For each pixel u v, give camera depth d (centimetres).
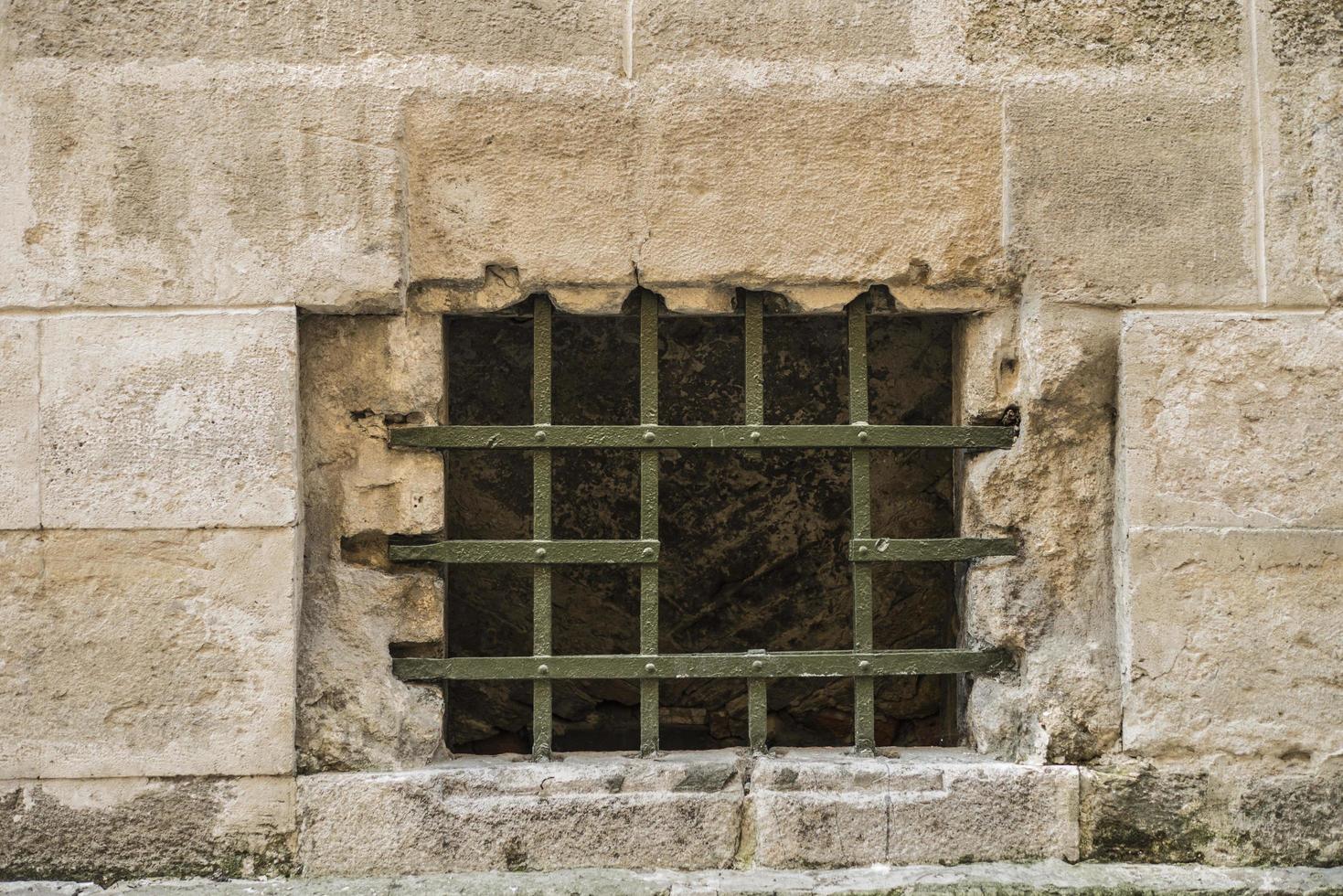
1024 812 265
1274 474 266
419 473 273
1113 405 275
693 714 368
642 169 270
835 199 271
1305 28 274
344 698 264
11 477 256
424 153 267
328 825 258
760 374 276
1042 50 274
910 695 363
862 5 273
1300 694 265
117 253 259
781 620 369
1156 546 265
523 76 269
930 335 365
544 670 274
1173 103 272
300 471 266
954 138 272
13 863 255
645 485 277
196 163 260
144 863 257
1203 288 270
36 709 255
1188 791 265
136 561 257
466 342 358
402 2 267
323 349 271
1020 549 277
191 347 259
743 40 272
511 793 264
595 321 365
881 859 264
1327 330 268
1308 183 271
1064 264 271
